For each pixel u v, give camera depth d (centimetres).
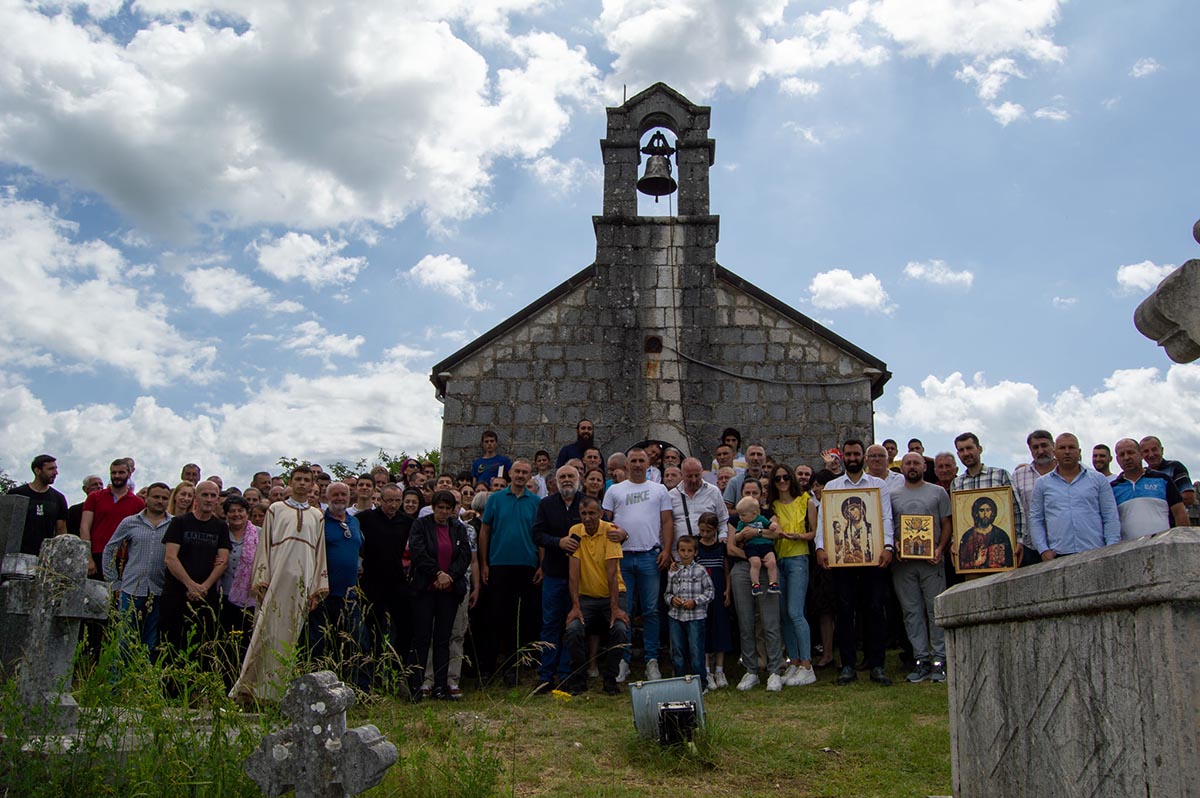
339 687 471
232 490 1001
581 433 1287
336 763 453
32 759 507
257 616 777
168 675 576
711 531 956
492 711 785
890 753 671
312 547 807
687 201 1636
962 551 913
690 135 1662
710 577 952
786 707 823
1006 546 895
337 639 808
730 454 1199
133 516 886
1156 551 275
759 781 629
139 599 855
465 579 909
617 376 1570
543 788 604
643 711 686
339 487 865
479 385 1573
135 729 529
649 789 608
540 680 920
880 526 927
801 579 943
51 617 557
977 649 427
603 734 725
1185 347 368
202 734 532
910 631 925
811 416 1538
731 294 1595
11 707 520
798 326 1576
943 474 1004
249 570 889
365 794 523
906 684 897
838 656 1066
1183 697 266
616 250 1619
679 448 1538
